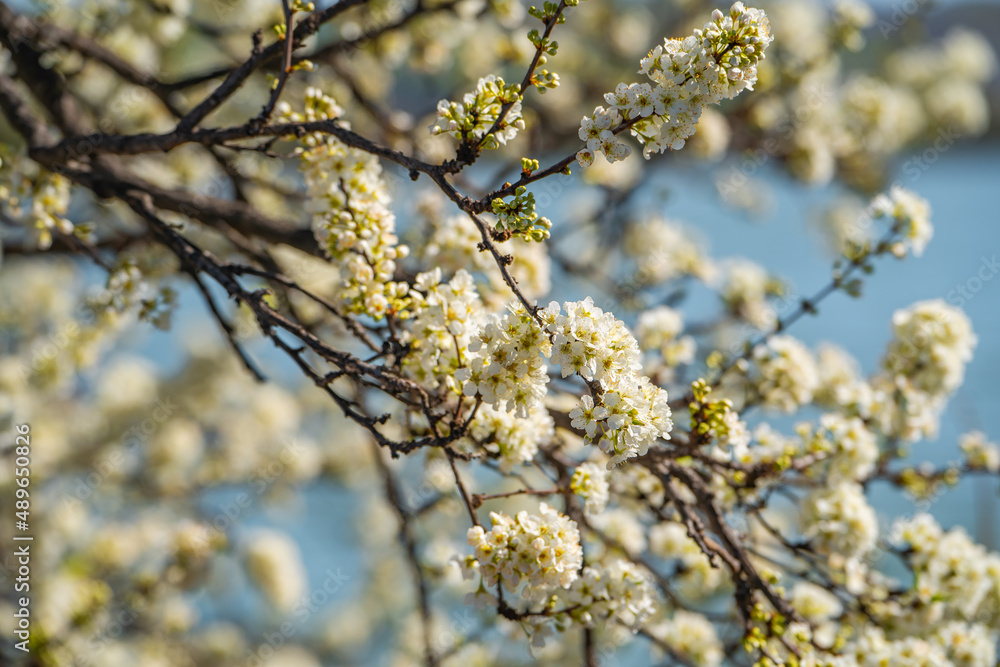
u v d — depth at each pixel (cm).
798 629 328
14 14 411
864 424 435
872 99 888
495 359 241
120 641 686
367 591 1015
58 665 523
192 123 297
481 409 295
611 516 432
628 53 1062
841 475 388
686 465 353
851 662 335
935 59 1112
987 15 1247
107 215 513
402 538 465
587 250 898
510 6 518
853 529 380
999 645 430
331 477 909
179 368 873
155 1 548
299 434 903
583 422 238
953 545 408
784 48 864
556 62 959
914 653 364
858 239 424
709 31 227
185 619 715
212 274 301
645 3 1073
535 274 378
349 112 698
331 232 300
